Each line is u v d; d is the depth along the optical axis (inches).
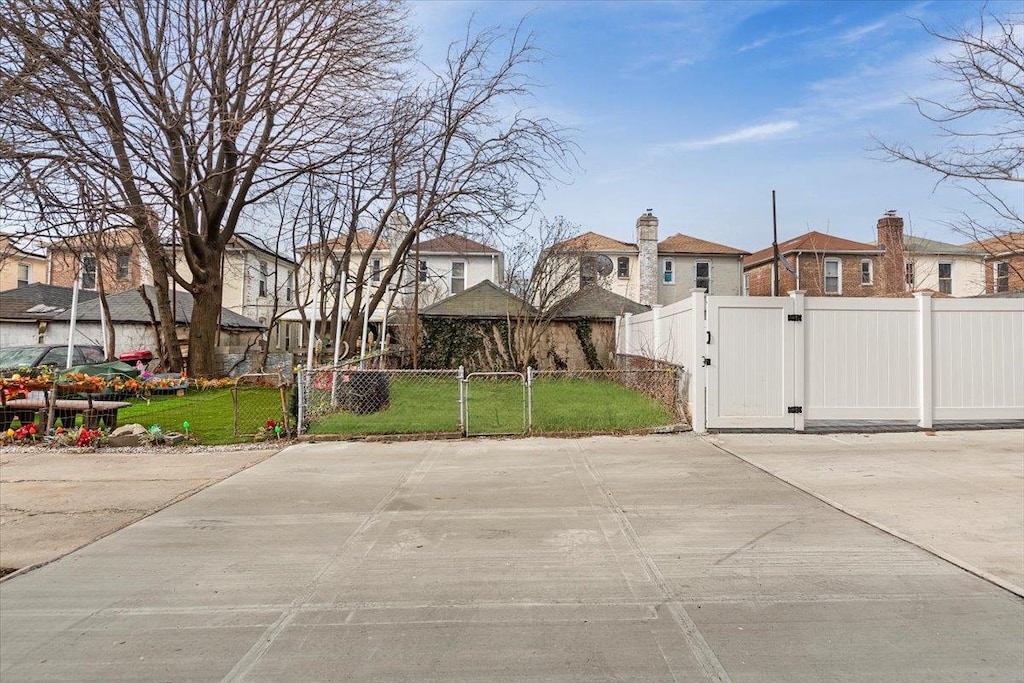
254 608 144.3
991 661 117.5
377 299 704.4
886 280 1107.9
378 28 600.4
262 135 605.3
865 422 361.4
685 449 301.9
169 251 825.5
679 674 114.7
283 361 783.1
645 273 1197.1
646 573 159.6
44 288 1053.2
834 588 149.3
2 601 149.9
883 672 114.3
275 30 571.2
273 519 206.7
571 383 613.0
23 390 357.4
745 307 345.1
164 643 129.3
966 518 195.8
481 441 330.0
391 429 357.1
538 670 116.8
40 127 458.6
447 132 636.7
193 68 538.9
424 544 182.1
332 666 119.5
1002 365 349.7
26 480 259.9
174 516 211.3
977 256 991.0
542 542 182.1
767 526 191.9
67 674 118.9
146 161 528.1
